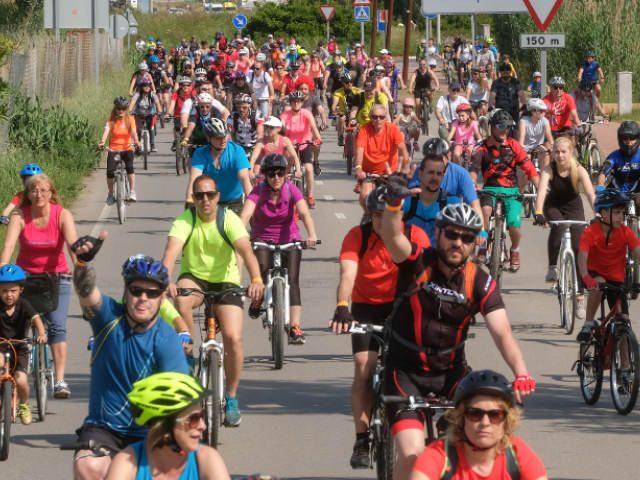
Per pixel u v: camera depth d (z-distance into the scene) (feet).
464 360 65.72
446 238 62.64
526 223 218.18
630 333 97.40
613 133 347.97
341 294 77.30
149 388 49.49
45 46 377.30
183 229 93.04
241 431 94.07
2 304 95.20
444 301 63.21
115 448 62.49
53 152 282.36
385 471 68.08
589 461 84.48
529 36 189.88
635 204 154.71
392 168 164.14
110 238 196.65
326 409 100.89
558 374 113.50
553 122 242.17
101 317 63.77
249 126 204.13
